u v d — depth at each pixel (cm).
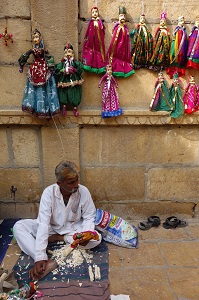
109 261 235
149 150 276
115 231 255
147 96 261
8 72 249
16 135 266
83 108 261
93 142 271
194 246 253
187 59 246
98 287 203
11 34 240
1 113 252
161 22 238
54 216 243
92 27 235
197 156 278
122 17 232
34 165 276
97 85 256
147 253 245
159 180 284
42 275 213
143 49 242
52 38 239
